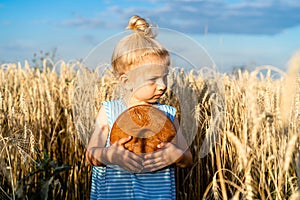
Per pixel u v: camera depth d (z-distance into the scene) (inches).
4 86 243.8
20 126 165.5
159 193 116.5
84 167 179.2
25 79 261.7
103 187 118.8
